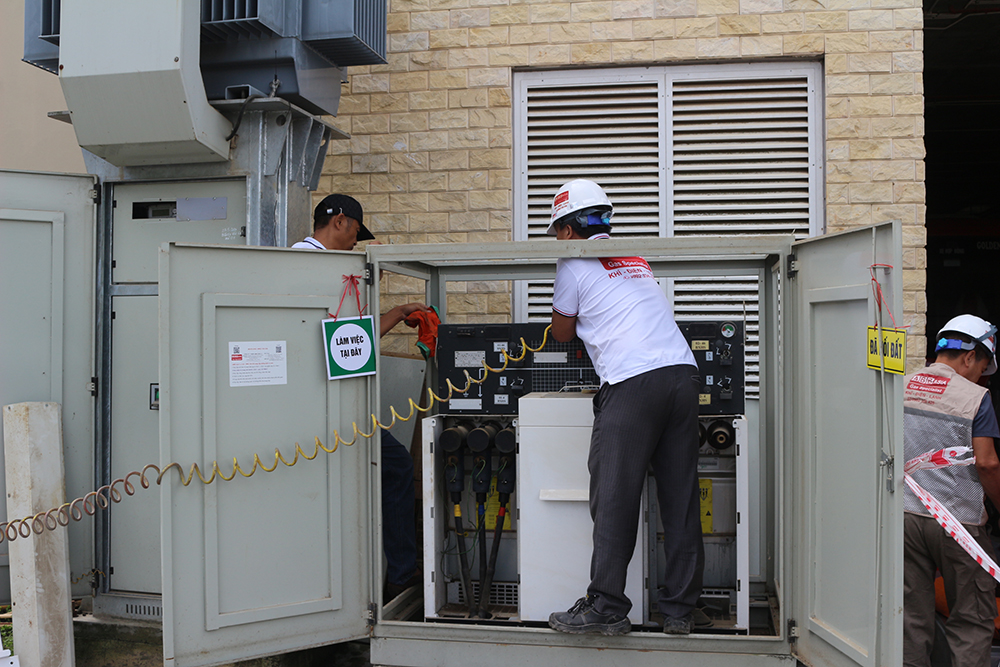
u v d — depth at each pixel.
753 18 3.79
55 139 4.29
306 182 3.40
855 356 2.31
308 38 3.18
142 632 3.14
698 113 3.93
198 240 3.20
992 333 2.82
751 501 3.39
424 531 2.80
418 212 4.04
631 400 2.42
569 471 2.66
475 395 3.02
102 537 3.23
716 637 2.53
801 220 3.86
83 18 2.85
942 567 2.72
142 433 3.21
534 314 4.04
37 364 3.22
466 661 2.70
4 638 3.04
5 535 2.84
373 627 2.78
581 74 3.98
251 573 2.63
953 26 4.90
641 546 2.63
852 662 2.32
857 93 3.71
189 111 2.84
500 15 3.98
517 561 2.92
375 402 2.79
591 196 2.68
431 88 4.04
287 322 2.69
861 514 2.28
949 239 5.91
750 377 3.86
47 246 3.23
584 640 2.61
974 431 2.68
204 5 3.01
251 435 2.64
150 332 3.21
